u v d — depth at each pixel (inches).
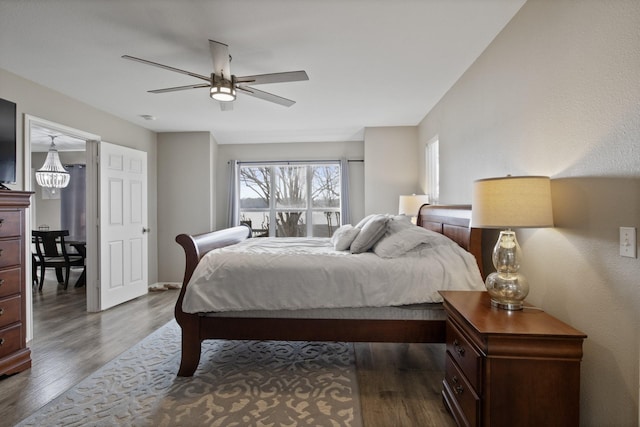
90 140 144.9
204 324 83.7
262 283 81.0
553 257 64.8
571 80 59.2
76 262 186.5
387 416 68.1
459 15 77.4
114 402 73.3
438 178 141.8
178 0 70.4
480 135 98.1
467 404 56.2
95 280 143.6
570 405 49.6
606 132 51.2
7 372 84.8
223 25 80.4
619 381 49.1
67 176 193.9
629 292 47.3
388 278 79.3
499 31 84.9
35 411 70.4
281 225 218.1
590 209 54.8
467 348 56.9
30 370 89.0
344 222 201.5
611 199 50.4
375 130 182.4
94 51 93.4
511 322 54.2
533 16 70.6
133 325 125.3
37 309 146.5
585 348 55.7
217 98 94.0
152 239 191.9
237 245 113.1
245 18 77.4
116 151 154.0
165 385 80.4
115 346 105.1
